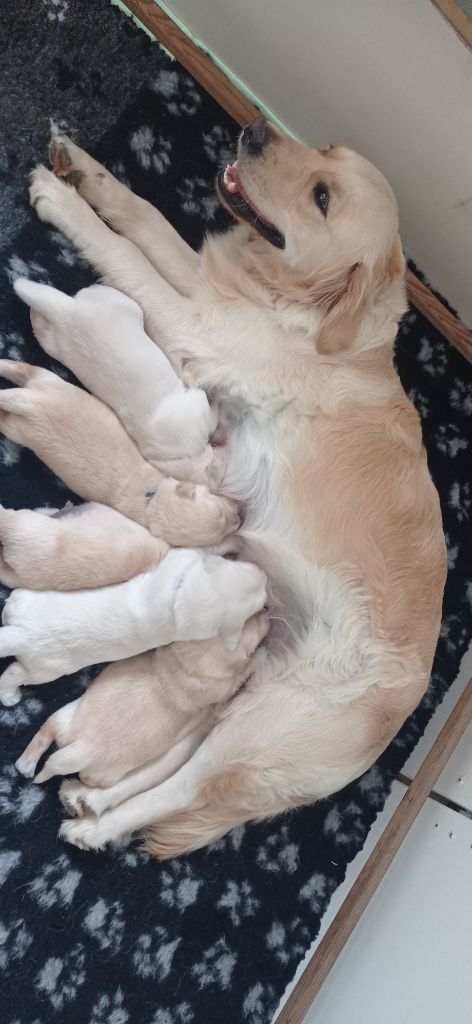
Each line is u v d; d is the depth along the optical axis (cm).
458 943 108
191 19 112
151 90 109
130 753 99
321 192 97
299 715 104
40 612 90
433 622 110
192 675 99
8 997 101
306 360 103
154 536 97
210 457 99
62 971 104
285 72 110
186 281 103
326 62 104
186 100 112
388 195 101
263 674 107
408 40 92
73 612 91
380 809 131
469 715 130
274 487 103
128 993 109
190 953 114
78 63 104
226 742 104
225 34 110
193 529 96
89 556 91
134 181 109
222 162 116
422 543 108
